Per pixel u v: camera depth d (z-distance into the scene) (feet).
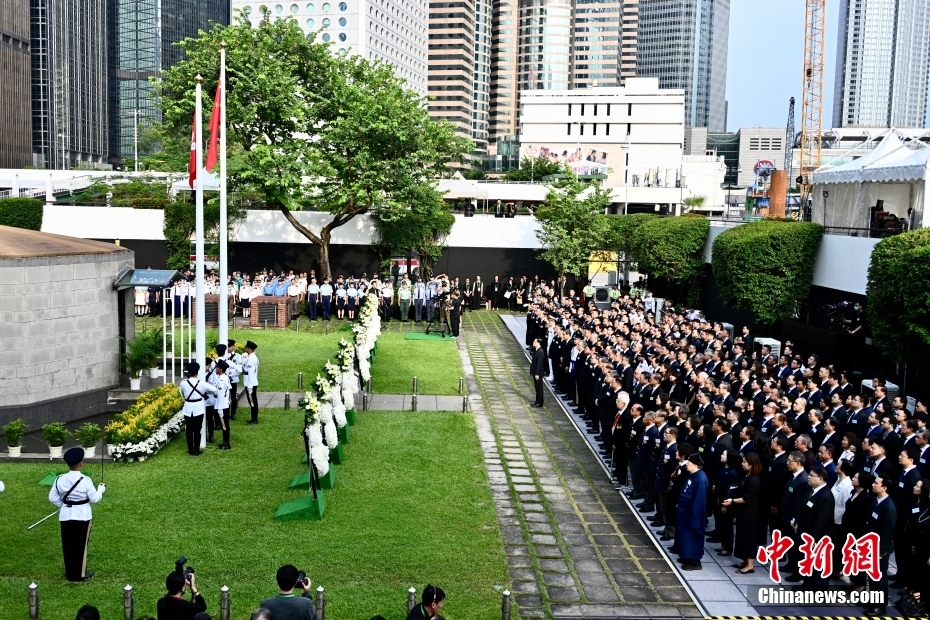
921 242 59.52
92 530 44.93
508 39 647.56
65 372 68.64
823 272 86.38
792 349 86.63
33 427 65.10
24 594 37.52
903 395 68.13
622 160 394.11
